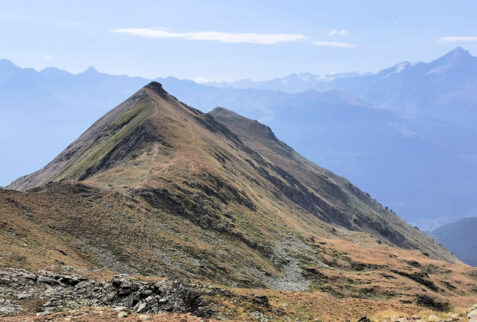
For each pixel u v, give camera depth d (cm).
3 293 2962
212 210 11088
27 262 3888
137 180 11212
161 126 17275
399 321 3017
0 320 2461
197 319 2789
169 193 10450
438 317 2823
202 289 3944
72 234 6450
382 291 10106
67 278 3494
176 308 3109
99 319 2600
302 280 9844
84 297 3209
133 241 7294
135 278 3534
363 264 12369
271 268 9838
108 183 10581
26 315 2719
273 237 12075
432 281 12888
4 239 4575
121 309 2859
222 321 2927
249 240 10656
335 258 12400
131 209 8719
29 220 6112
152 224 8594
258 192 17725
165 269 6844
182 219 9788
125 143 16738
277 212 15900
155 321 2639
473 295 13638
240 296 4125
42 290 3195
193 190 11438
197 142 16850
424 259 17988
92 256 6056
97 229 7019
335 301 5344
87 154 19312
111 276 3969
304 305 4766
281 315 4022
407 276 12350
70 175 17250
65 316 2625
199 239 9250
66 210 7206
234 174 16612
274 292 5244
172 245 8056
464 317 2694
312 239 13750
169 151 14762
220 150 19238
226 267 8394
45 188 8006
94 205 7975
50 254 4928
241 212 12506
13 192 6950
